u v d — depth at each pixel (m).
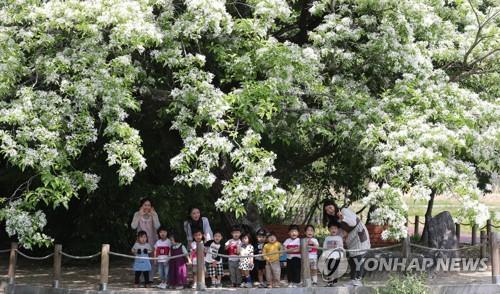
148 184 17.11
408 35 12.66
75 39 10.89
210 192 15.80
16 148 9.97
